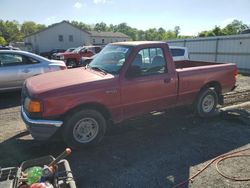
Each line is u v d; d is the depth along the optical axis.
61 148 4.48
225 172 3.67
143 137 4.95
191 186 3.34
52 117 4.02
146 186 3.35
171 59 5.17
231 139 4.83
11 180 2.46
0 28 100.69
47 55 37.19
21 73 7.99
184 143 4.66
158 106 5.14
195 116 6.12
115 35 66.88
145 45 4.80
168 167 3.81
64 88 4.05
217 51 18.84
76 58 22.20
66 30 47.16
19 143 4.71
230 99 7.92
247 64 16.75
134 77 4.67
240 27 64.75
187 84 5.44
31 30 121.94
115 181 3.47
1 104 7.51
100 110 4.51
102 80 4.34
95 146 4.54
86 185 3.38
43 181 2.50
